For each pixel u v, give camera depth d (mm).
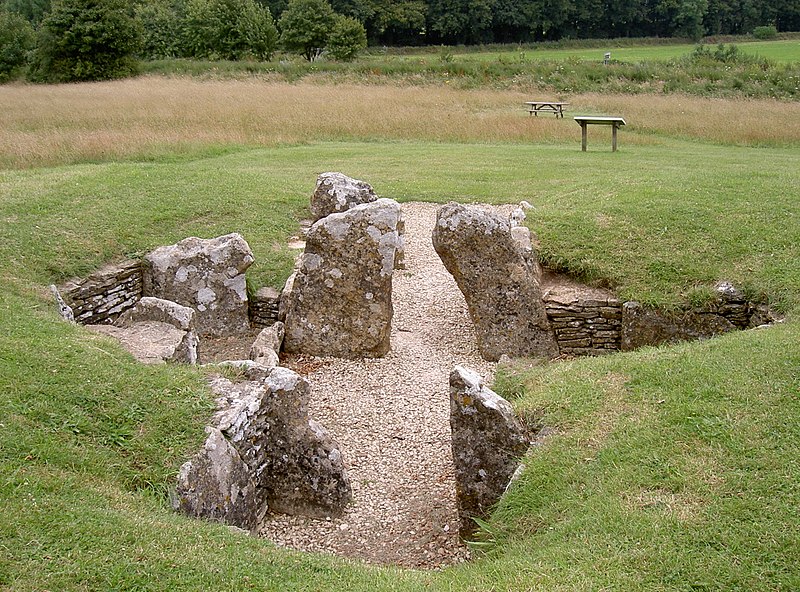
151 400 5836
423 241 12547
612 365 6746
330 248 8781
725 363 6398
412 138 21859
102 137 18172
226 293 9648
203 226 11742
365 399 8008
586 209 11094
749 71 31781
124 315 8086
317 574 4441
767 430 5305
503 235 8891
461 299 10648
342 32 43344
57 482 4789
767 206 10727
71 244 10141
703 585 4004
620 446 5355
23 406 5496
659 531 4410
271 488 6023
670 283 9102
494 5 57312
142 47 40219
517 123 22625
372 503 6164
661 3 61906
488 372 8625
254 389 5996
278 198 13297
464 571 4605
